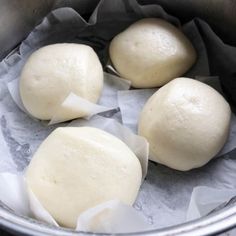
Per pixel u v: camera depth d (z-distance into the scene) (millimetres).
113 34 257
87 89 217
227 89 237
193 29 245
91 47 251
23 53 243
